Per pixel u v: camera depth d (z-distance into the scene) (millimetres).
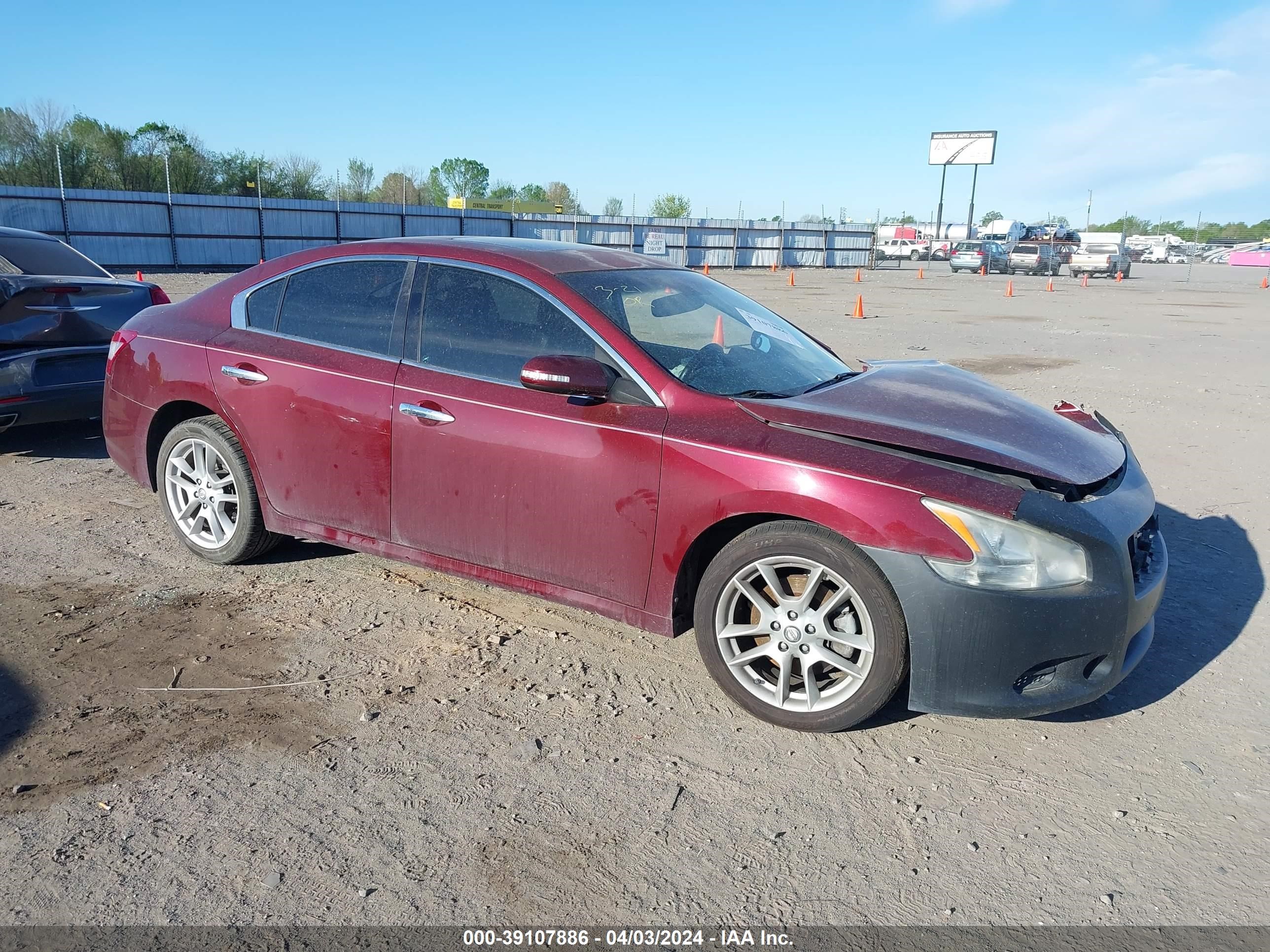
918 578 2781
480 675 3465
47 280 5977
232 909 2270
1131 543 2996
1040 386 10148
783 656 3074
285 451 4023
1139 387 10125
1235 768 2953
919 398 3455
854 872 2455
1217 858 2521
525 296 3561
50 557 4496
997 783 2857
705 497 3078
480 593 4203
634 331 3441
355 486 3861
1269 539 5098
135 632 3723
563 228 44781
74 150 44031
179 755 2900
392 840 2539
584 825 2619
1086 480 2994
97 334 6156
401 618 3926
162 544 4730
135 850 2465
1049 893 2383
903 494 2811
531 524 3447
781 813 2693
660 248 38094
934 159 67000
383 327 3844
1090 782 2871
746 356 3646
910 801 2762
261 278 4270
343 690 3322
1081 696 2889
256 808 2658
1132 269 62000
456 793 2750
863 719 2994
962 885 2408
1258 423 8164
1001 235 63375
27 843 2482
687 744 3037
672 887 2385
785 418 3094
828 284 35844
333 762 2891
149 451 4574
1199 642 3840
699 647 3242
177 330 4410
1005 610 2752
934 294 29406
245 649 3602
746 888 2387
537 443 3377
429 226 42250
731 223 49375
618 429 3229
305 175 51750
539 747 2998
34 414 5930
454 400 3557
